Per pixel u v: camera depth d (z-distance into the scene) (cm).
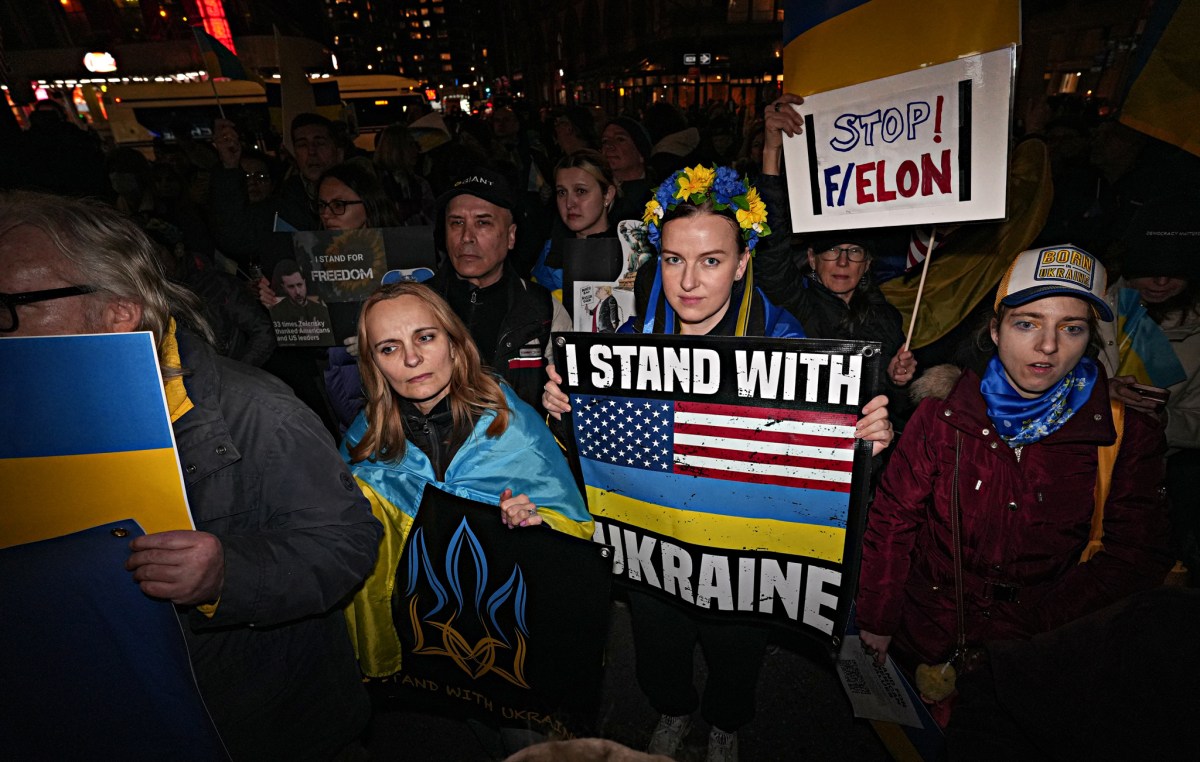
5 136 423
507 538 176
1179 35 215
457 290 297
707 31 3362
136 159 473
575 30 5250
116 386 106
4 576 108
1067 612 166
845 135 210
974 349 185
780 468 176
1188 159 281
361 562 145
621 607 316
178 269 316
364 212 332
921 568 187
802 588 187
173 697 123
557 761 60
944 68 188
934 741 177
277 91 749
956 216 197
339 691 165
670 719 229
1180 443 237
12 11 1991
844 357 160
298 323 318
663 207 194
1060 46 1630
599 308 291
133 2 2239
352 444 201
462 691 191
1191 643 95
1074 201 355
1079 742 104
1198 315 231
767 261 244
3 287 110
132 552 112
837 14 204
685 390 178
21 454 105
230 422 136
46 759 117
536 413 198
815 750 238
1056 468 166
